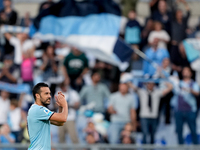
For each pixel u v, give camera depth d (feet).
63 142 133.69
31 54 155.02
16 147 111.65
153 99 139.95
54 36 145.07
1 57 159.53
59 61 157.28
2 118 139.74
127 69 152.87
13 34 166.61
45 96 72.28
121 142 133.80
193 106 142.51
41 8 162.50
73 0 145.07
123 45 142.92
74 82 151.33
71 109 134.82
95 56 150.10
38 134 71.05
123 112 136.67
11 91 147.33
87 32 144.46
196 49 159.02
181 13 169.78
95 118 137.90
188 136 145.79
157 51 156.66
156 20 167.22
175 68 155.84
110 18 144.97
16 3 192.24
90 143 130.52
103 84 143.74
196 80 155.43
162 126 147.64
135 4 172.14
